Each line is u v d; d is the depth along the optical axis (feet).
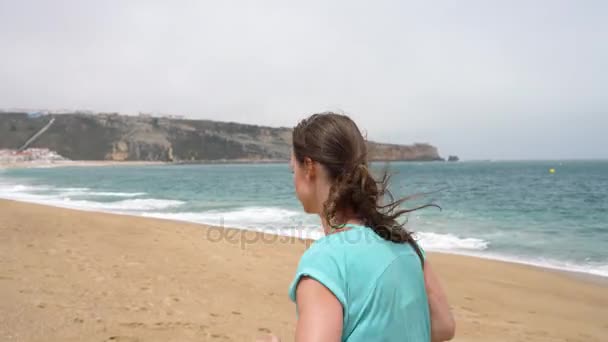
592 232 46.85
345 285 2.80
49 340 13.46
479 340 16.96
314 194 3.29
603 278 27.07
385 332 2.80
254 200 82.02
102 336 14.16
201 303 18.83
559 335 17.90
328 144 3.12
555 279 26.81
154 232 37.52
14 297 17.13
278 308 19.10
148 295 19.35
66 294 18.38
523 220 57.36
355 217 3.23
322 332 2.57
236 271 25.32
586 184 151.53
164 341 14.20
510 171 282.56
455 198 96.43
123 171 319.27
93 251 28.17
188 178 199.41
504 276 27.40
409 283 3.01
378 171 3.22
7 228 35.63
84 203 72.59
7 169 388.57
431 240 40.63
